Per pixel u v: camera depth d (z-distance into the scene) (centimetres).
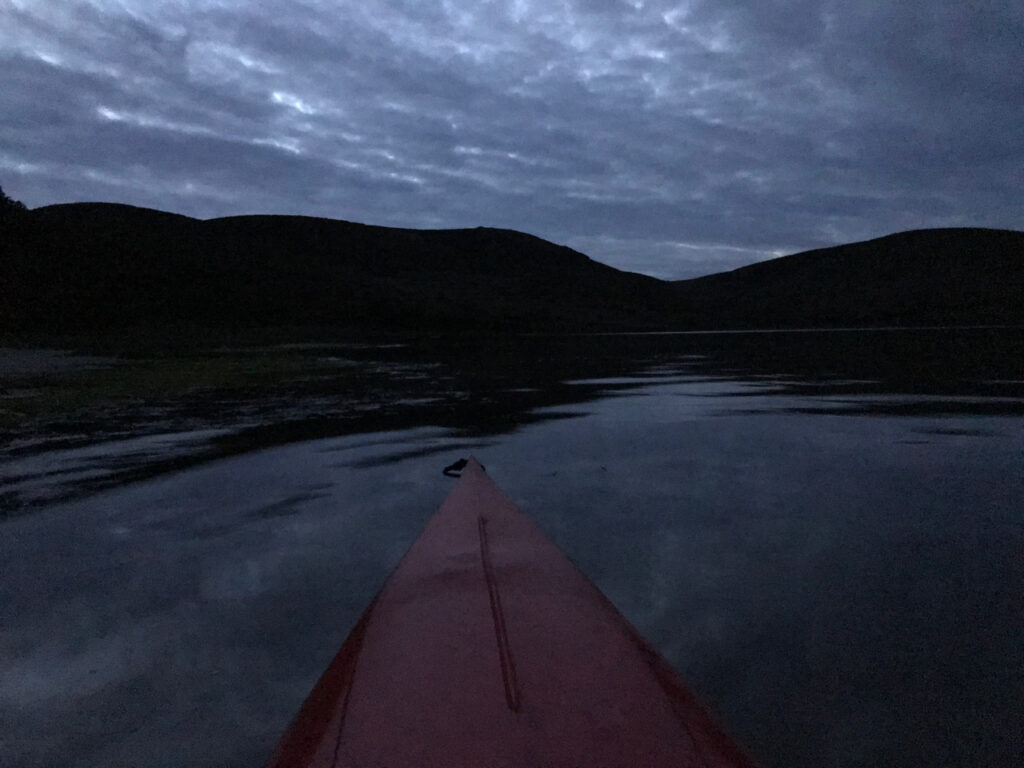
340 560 279
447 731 116
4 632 221
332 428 577
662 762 107
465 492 309
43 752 162
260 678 191
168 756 159
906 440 502
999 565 263
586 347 1870
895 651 199
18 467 445
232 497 372
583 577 193
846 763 151
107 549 295
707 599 236
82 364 1230
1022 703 173
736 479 399
